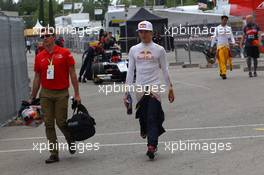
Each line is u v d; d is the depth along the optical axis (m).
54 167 10.74
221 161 10.40
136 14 51.34
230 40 26.95
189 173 9.63
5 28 17.28
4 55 16.92
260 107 16.91
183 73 31.95
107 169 10.29
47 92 11.21
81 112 11.55
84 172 10.18
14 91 18.05
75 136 11.30
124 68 28.34
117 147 12.22
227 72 29.94
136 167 10.30
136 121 15.70
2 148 12.97
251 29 26.11
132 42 51.12
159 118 11.02
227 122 14.59
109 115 17.19
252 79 25.16
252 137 12.43
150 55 10.98
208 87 23.22
